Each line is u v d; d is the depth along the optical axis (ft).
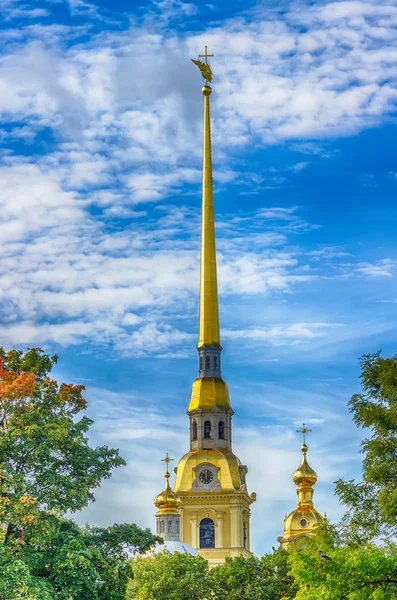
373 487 302.86
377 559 284.00
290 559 322.96
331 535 307.17
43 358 345.10
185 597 569.64
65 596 304.71
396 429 300.20
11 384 323.57
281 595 579.07
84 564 307.78
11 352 344.90
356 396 310.04
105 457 334.24
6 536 311.27
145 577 570.05
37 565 309.01
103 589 315.17
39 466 321.93
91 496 329.31
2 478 307.58
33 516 304.09
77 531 335.88
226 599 575.38
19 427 317.63
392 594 289.94
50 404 335.67
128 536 337.11
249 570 589.32
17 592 286.66
